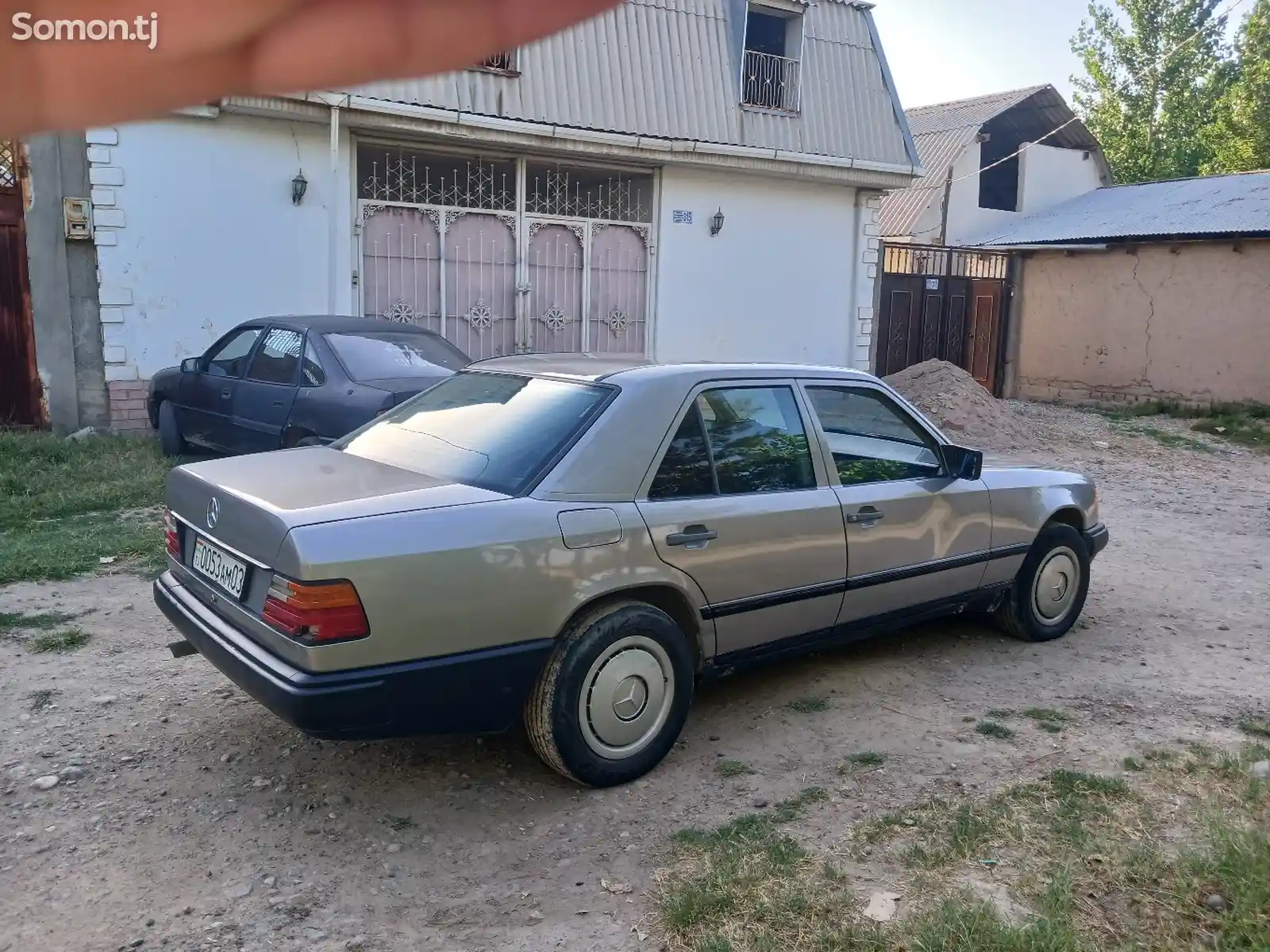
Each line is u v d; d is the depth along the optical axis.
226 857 3.29
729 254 14.22
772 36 14.22
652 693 3.83
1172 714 4.59
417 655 3.27
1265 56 29.02
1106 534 5.98
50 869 3.18
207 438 9.02
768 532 4.16
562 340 13.14
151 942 2.85
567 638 3.62
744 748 4.16
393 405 7.36
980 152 23.64
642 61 12.66
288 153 10.94
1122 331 18.30
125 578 6.20
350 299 11.52
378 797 3.69
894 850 3.33
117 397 10.47
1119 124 31.56
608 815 3.59
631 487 3.82
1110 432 14.93
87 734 4.12
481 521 3.40
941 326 18.73
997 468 5.44
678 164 13.14
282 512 3.27
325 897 3.08
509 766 3.96
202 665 4.88
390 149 11.78
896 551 4.70
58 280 10.27
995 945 2.72
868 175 14.66
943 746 4.20
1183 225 17.50
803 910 2.96
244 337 8.84
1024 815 3.54
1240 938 2.82
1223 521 9.41
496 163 12.46
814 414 4.55
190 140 10.43
